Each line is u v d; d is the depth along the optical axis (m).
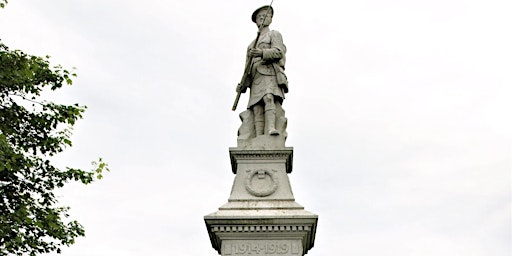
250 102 18.02
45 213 18.61
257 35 18.14
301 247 16.03
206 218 16.16
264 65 18.16
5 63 18.36
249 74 18.33
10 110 18.61
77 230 19.19
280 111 17.97
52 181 19.02
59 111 19.09
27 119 18.86
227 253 16.00
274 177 17.02
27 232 18.34
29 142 18.92
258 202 16.70
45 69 19.02
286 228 16.09
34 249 18.30
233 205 16.61
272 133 17.36
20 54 18.81
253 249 16.03
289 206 16.55
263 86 17.97
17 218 17.62
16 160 18.11
